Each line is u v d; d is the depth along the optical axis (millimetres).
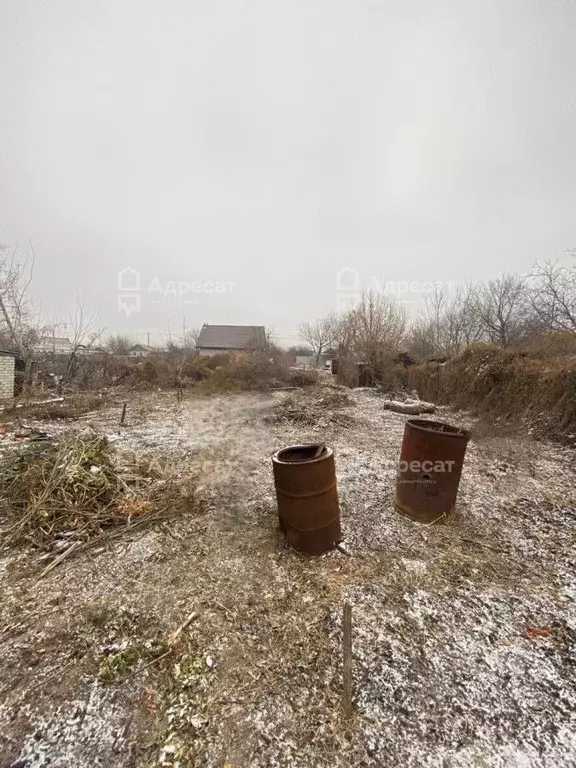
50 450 4086
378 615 2061
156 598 2186
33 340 13195
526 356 8289
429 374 11766
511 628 1979
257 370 16109
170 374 15391
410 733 1438
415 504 3170
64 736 1402
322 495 2590
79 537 2836
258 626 1979
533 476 4355
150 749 1361
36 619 2014
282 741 1401
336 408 9555
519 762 1333
